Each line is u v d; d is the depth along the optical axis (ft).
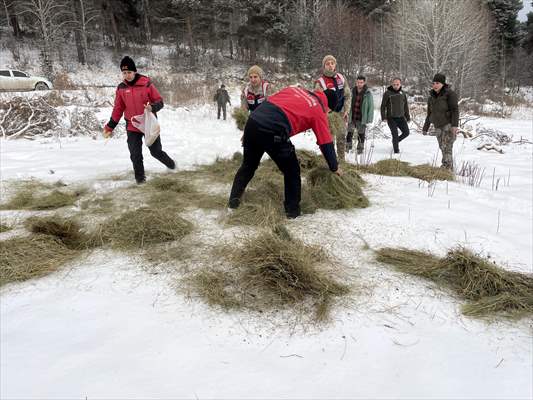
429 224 12.17
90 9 110.63
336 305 7.98
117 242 10.64
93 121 32.73
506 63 151.94
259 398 5.74
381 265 9.58
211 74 104.06
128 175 18.02
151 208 12.34
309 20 115.34
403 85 109.29
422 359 6.63
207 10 118.52
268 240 9.60
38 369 6.29
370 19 126.72
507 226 12.46
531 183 19.67
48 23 103.76
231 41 128.47
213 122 42.50
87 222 12.14
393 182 17.19
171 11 114.93
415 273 9.21
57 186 16.38
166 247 10.42
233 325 7.37
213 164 19.99
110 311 7.81
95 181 16.99
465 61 89.51
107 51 120.26
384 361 6.57
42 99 33.37
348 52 103.40
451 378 6.23
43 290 8.61
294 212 12.25
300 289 8.34
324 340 7.04
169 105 55.21
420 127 42.24
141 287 8.64
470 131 39.99
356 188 13.94
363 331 7.28
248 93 17.19
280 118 10.99
